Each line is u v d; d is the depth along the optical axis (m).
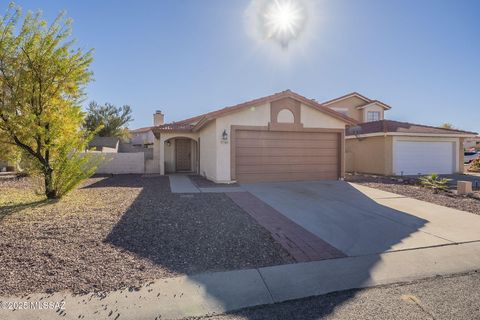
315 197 9.78
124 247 4.86
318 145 14.01
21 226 5.79
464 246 5.20
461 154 19.34
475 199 9.76
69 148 8.76
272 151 13.35
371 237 5.70
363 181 14.13
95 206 7.82
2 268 3.96
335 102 25.62
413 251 4.96
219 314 3.10
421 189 11.78
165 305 3.23
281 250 4.95
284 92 13.07
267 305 3.29
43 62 7.93
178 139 20.88
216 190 11.03
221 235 5.61
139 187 12.02
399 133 17.38
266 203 8.71
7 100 7.82
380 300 3.38
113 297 3.36
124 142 39.66
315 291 3.60
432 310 3.17
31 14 7.80
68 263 4.18
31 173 8.77
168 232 5.69
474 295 3.50
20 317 2.95
